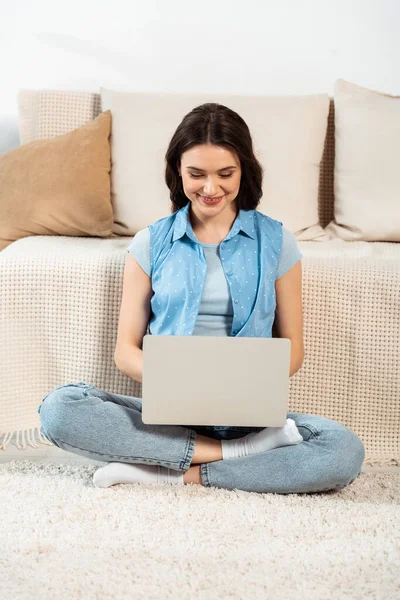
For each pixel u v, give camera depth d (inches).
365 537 58.1
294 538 57.7
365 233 89.5
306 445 64.5
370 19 101.6
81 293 75.3
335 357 74.7
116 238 91.8
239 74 103.8
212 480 65.6
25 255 76.5
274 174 92.0
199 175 63.8
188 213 68.7
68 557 54.7
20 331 76.3
